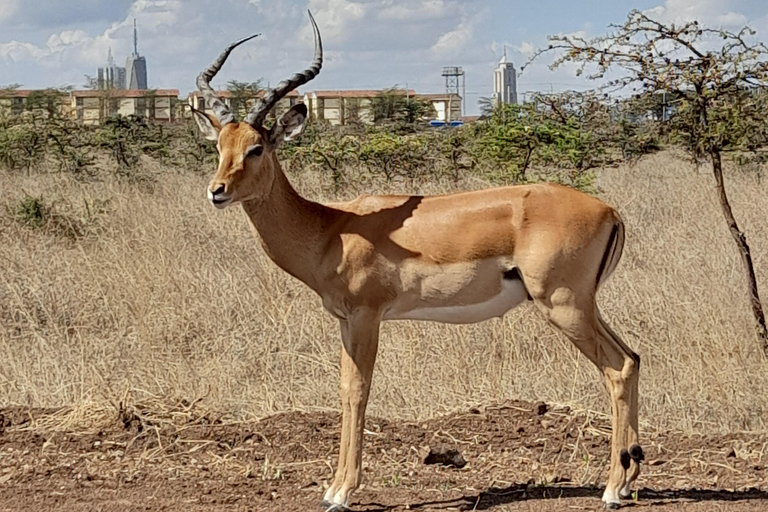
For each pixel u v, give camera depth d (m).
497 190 5.95
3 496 6.04
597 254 5.77
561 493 6.17
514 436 7.23
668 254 11.27
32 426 7.42
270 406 7.93
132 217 13.77
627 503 5.81
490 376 8.35
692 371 8.13
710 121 8.29
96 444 7.09
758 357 8.31
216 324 9.66
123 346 9.21
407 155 18.02
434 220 5.89
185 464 6.79
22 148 21.36
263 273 10.88
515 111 16.16
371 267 5.90
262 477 6.52
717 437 7.20
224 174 5.91
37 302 10.38
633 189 16.41
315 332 9.40
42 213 13.96
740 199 14.88
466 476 6.57
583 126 14.72
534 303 5.86
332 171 17.44
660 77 7.98
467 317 6.01
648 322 9.23
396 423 7.49
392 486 6.38
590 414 7.57
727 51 7.92
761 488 6.21
